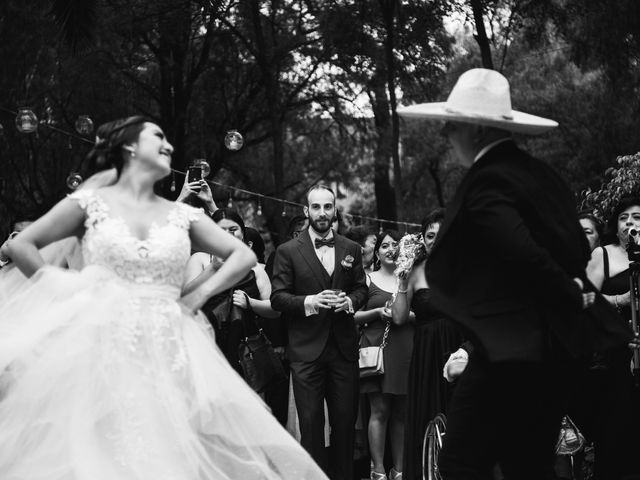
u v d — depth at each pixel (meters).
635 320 6.45
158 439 4.58
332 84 22.59
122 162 4.97
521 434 4.38
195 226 5.06
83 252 4.91
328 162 24.94
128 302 4.75
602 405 6.62
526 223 4.23
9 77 18.92
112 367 4.65
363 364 7.82
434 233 7.29
